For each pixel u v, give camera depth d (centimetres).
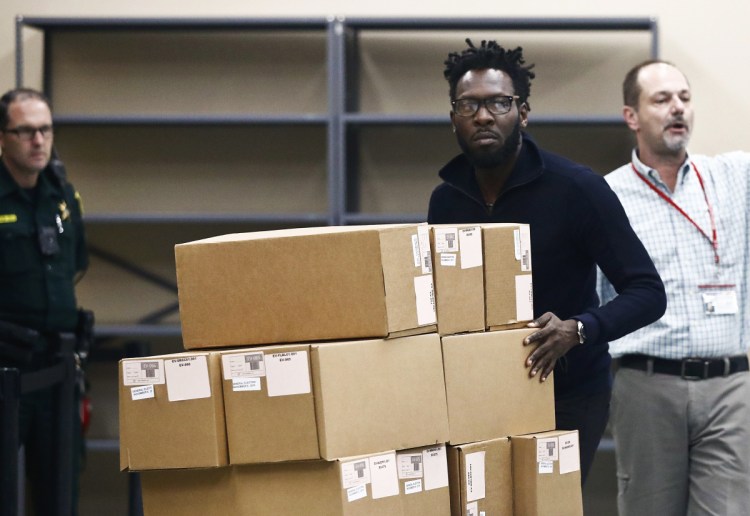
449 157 1630
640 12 1598
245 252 732
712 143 1592
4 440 1045
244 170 1645
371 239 708
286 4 1622
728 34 1591
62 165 1291
